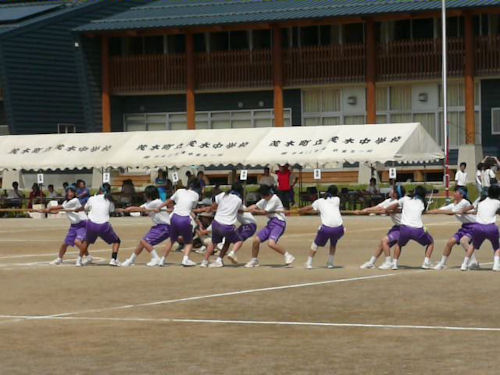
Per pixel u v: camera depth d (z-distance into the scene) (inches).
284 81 2576.3
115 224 1781.5
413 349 566.9
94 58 2669.8
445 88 2158.0
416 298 766.5
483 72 2427.4
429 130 2532.0
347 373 507.5
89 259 1069.1
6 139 2201.0
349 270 975.0
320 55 2549.2
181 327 649.6
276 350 569.9
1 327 656.4
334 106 2600.9
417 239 964.0
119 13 2751.0
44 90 2659.9
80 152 2121.1
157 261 1045.8
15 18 2677.2
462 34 2479.1
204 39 2669.8
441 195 2046.0
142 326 655.1
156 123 2738.7
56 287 863.1
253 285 860.0
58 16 2672.2
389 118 2566.4
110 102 2709.2
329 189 991.6
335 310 713.6
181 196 1031.6
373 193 1988.2
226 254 1082.7
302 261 1082.7
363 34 2541.8
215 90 2632.9
